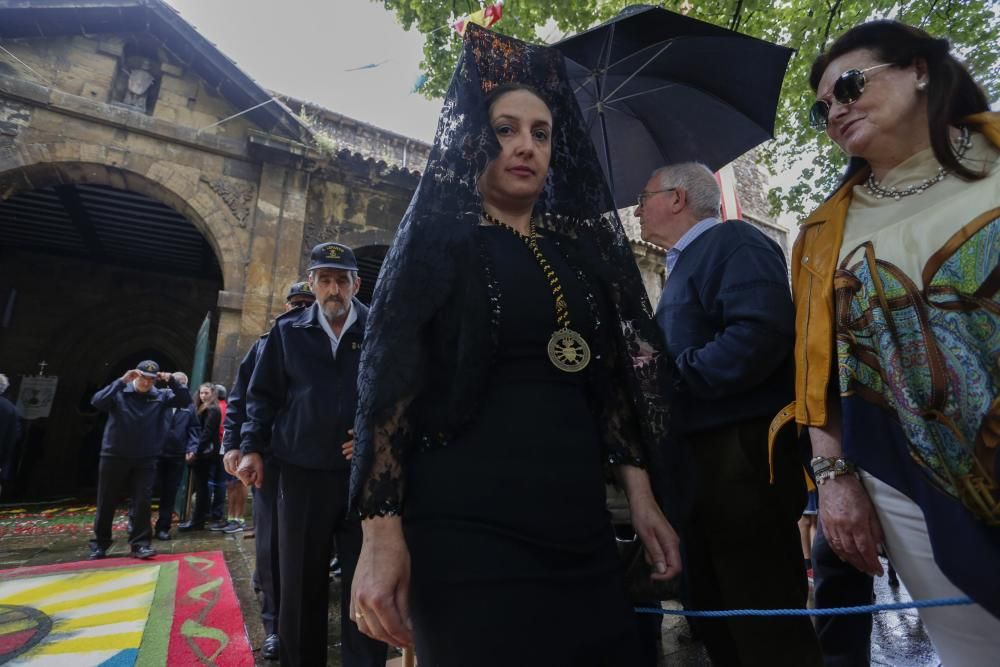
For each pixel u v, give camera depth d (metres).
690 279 1.77
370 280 12.78
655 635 1.53
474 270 1.06
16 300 12.24
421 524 0.95
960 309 1.03
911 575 1.09
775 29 5.52
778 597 1.47
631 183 2.76
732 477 1.53
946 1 4.71
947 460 1.00
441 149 1.15
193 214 7.89
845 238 1.30
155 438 5.19
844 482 1.20
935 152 1.12
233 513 6.71
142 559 4.92
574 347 1.08
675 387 1.60
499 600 0.88
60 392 12.32
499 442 0.97
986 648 0.97
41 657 2.61
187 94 8.15
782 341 1.46
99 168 7.53
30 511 8.80
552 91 1.37
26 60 7.37
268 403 2.70
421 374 0.98
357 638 2.19
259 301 7.81
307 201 8.42
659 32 2.34
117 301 13.15
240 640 2.86
